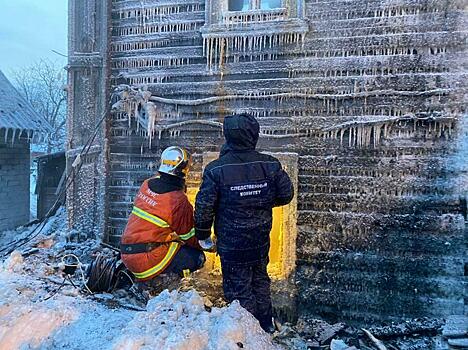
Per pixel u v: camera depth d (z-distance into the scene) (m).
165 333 2.44
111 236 4.71
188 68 4.36
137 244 3.37
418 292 3.63
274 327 3.12
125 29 4.60
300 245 3.95
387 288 3.72
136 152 4.60
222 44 4.21
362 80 3.82
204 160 4.24
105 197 4.70
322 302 3.88
